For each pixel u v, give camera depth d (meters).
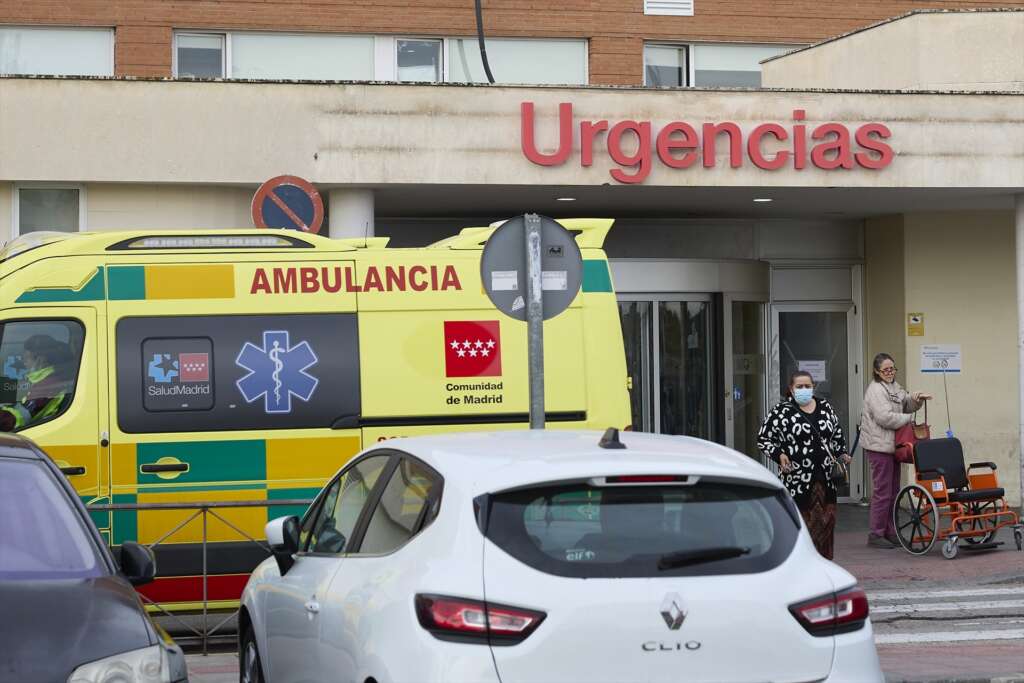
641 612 4.78
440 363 10.42
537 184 14.70
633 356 17.23
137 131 14.26
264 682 6.62
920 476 14.37
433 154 14.55
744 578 4.93
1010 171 15.59
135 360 10.05
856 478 19.17
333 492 6.63
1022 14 17.42
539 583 4.79
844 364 19.02
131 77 14.23
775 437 12.22
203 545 9.84
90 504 9.84
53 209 14.41
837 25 21.00
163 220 14.53
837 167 15.25
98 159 14.19
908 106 15.41
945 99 15.49
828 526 12.20
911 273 18.14
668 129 14.87
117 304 10.10
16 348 9.99
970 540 14.84
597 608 4.76
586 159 14.73
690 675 4.79
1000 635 10.50
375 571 5.34
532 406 9.25
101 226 14.41
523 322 10.59
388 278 10.45
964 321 18.20
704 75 20.70
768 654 4.86
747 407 18.19
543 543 4.89
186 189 14.56
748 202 16.61
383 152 14.48
